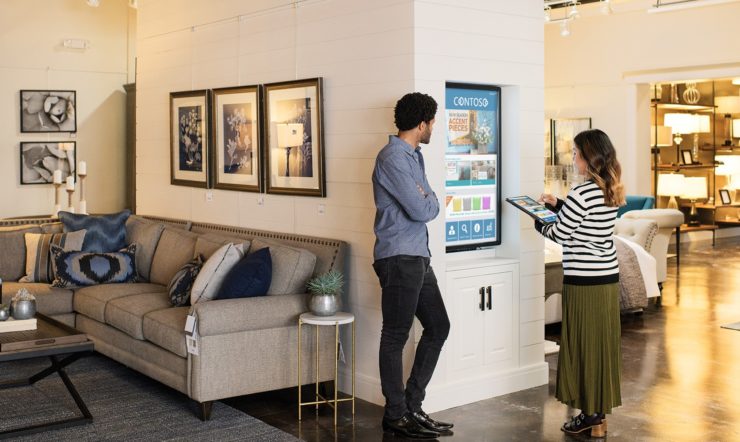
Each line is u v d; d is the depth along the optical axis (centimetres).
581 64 1225
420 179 448
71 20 1012
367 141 514
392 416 456
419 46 482
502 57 527
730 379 566
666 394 530
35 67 993
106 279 639
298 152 568
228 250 520
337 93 535
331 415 491
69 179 851
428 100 446
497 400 523
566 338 454
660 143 1288
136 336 535
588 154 442
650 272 798
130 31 1052
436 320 465
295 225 580
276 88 586
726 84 1411
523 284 548
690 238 1377
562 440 445
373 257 495
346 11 525
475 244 535
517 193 543
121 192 1060
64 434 452
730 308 823
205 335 472
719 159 1415
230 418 483
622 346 664
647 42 1152
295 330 505
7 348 446
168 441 441
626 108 1180
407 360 492
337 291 495
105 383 557
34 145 998
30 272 655
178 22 710
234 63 638
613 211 445
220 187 660
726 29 1075
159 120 747
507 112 545
